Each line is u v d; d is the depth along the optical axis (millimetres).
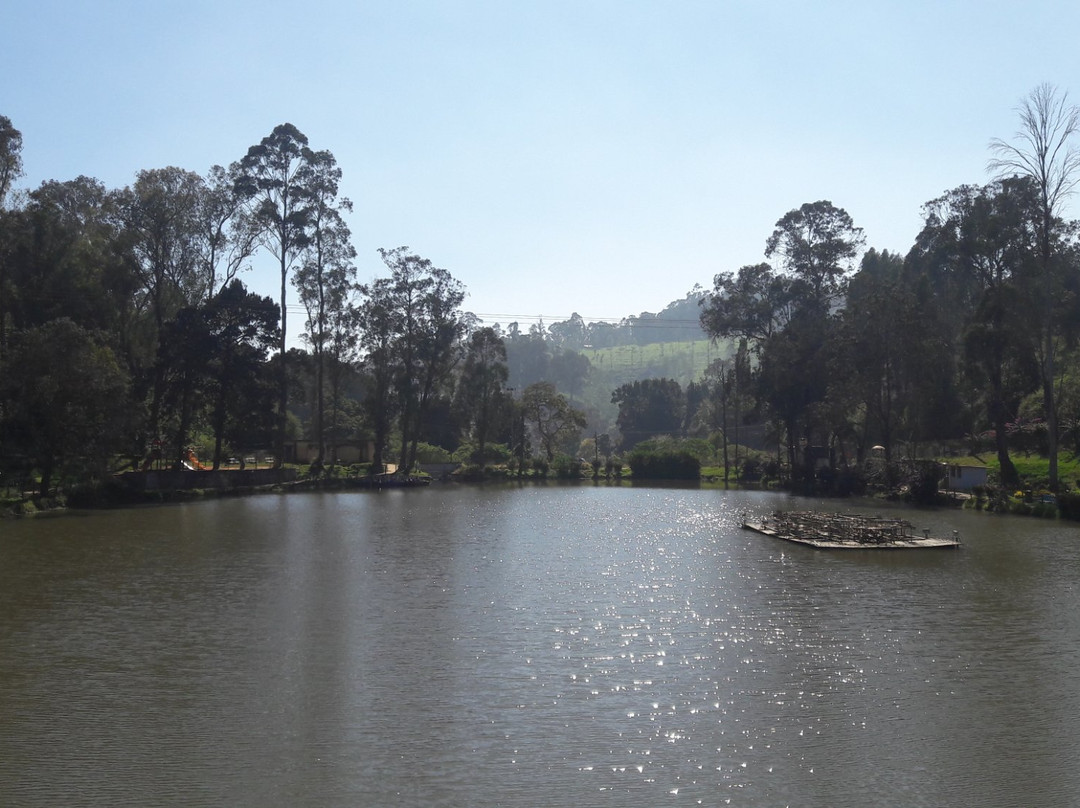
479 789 13555
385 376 102812
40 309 64875
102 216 75062
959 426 85500
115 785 13672
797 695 17922
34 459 57875
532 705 17250
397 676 19078
